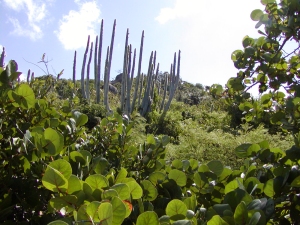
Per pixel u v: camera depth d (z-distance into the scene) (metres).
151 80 16.88
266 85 2.15
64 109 2.12
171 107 19.67
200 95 29.59
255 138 6.88
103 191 1.04
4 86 1.53
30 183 1.35
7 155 1.39
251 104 2.18
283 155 1.64
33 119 1.81
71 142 1.84
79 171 1.43
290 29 1.75
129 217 1.25
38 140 1.30
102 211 0.79
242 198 1.24
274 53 1.98
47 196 1.41
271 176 1.59
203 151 6.84
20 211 1.35
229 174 1.68
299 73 2.10
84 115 1.94
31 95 1.46
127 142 2.32
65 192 1.02
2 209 1.23
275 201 1.36
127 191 1.04
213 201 1.61
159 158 2.09
